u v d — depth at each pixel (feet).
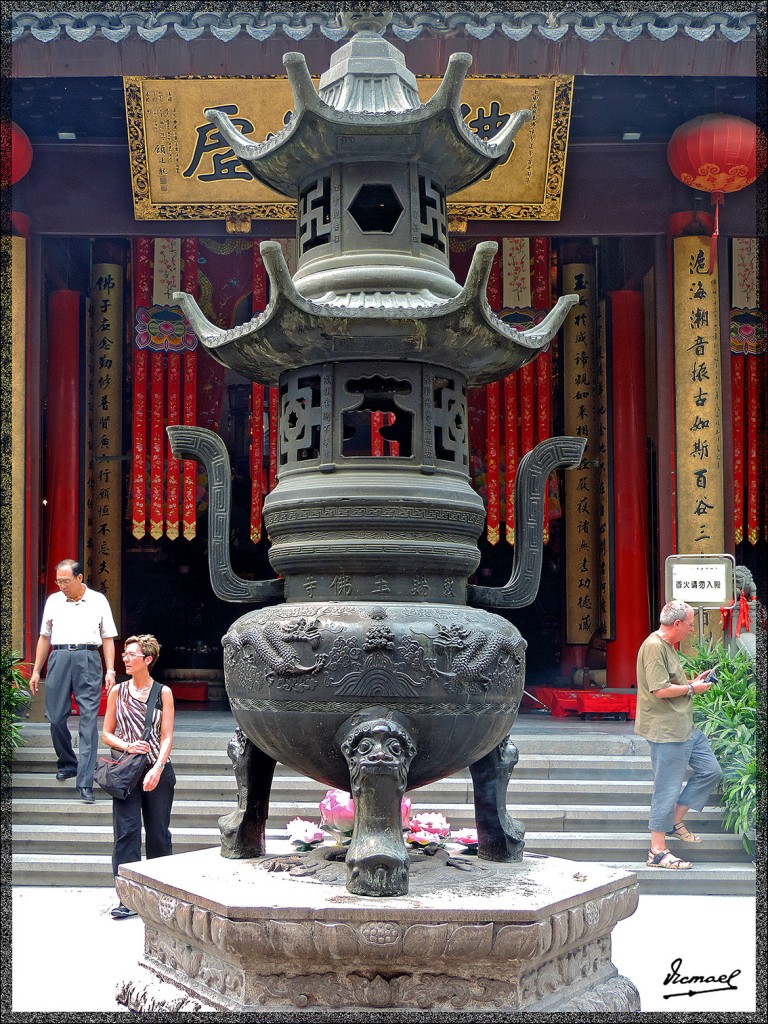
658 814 24.54
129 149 34.86
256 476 47.14
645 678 24.76
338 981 11.24
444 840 15.17
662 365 37.88
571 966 12.21
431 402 12.91
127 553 52.49
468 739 12.23
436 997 11.16
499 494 47.01
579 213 37.29
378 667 11.64
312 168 13.50
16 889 24.09
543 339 13.23
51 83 34.40
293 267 41.34
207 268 47.83
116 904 21.76
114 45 29.91
